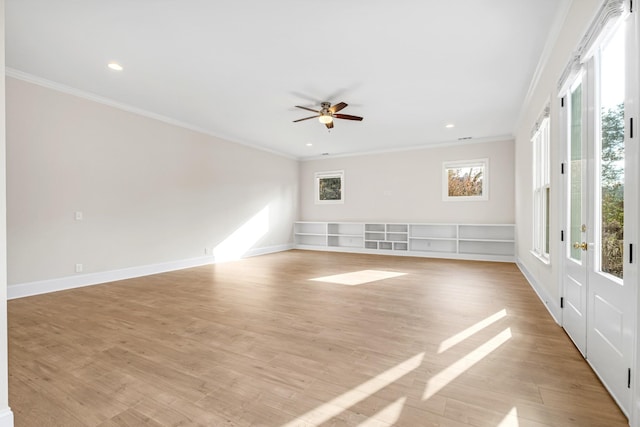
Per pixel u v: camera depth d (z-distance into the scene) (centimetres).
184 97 471
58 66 373
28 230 398
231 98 473
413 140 727
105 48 333
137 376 202
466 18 281
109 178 483
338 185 894
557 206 297
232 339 261
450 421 157
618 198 176
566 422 155
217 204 673
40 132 408
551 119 322
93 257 463
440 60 356
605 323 186
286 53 342
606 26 172
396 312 330
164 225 564
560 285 284
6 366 146
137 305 359
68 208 436
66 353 236
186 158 606
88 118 457
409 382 194
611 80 184
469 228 728
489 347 243
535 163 426
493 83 416
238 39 315
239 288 439
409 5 263
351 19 282
